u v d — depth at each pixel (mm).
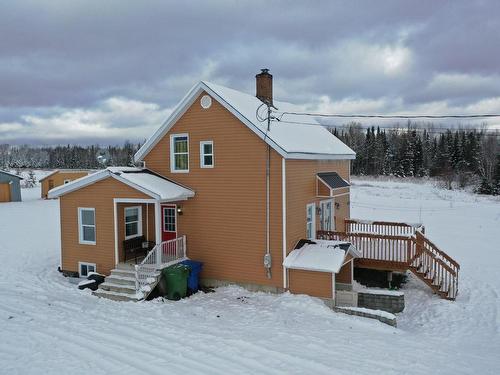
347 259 15352
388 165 81188
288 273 14633
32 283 15391
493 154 72000
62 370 8211
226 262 15852
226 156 15719
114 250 16062
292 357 9016
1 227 28938
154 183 15688
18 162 136375
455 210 39750
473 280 17312
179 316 12008
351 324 11875
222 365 8516
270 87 20219
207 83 15734
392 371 8547
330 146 19578
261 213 15117
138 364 8500
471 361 9539
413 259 15898
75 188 16562
